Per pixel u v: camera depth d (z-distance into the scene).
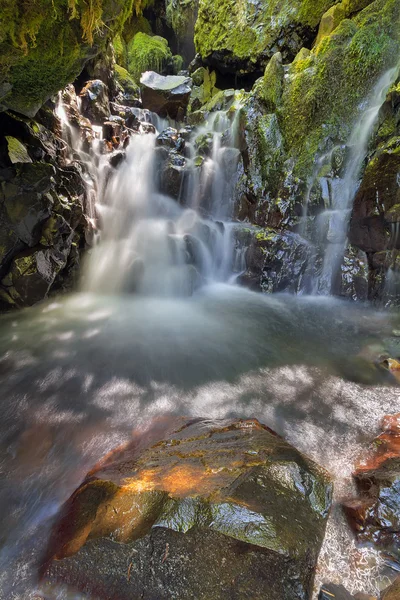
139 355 5.27
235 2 12.70
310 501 2.18
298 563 1.78
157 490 2.11
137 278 7.77
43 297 6.35
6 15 2.91
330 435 3.55
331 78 8.13
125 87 13.25
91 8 3.25
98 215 8.12
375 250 7.07
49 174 5.78
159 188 9.95
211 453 2.61
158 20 18.02
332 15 9.59
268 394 4.37
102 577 1.88
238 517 1.91
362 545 2.17
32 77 4.06
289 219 8.15
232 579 1.78
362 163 7.38
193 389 4.48
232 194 9.32
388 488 2.34
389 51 7.48
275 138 8.66
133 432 3.61
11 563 2.17
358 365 5.09
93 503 2.23
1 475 2.98
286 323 6.64
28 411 3.93
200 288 8.41
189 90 13.48
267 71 9.13
